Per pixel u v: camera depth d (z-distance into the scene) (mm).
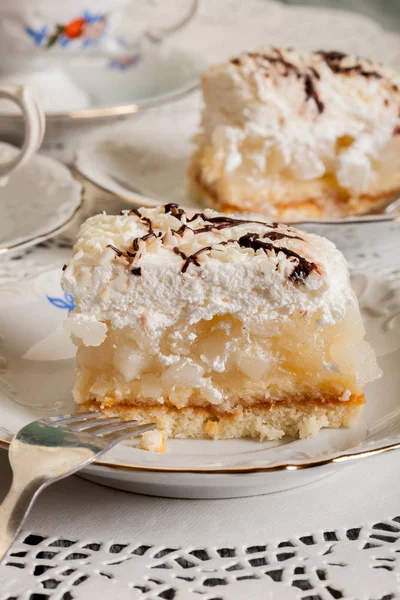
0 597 383
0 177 552
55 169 562
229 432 443
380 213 598
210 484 402
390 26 938
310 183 590
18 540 401
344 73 599
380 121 587
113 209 575
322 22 862
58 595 384
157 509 414
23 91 537
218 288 434
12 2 624
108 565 394
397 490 422
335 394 444
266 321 439
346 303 442
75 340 442
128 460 405
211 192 586
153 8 846
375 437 433
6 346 470
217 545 402
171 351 441
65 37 649
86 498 416
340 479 426
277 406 443
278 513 413
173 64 701
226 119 583
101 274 433
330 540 405
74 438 407
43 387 457
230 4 891
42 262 521
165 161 612
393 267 538
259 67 585
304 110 581
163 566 395
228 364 442
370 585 388
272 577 393
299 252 442
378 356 467
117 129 627
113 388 444
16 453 398
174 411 444
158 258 436
